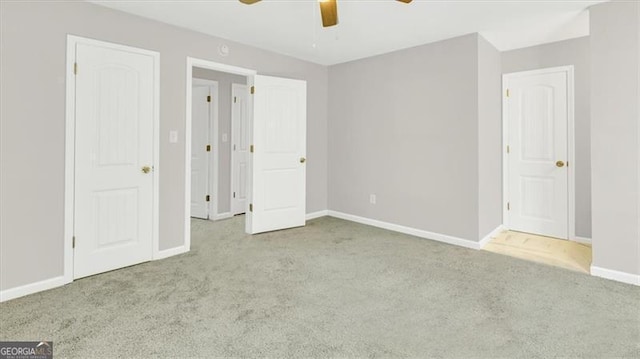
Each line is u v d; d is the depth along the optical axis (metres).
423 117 3.97
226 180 5.19
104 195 2.90
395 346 1.82
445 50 3.75
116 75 2.93
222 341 1.86
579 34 3.58
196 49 3.51
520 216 4.18
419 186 4.05
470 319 2.11
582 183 3.73
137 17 3.06
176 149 3.38
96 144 2.83
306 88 4.66
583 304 2.30
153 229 3.22
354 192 4.82
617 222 2.72
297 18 3.18
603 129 2.76
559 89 3.83
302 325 2.04
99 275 2.84
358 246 3.67
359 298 2.41
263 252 3.47
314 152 4.98
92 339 1.88
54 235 2.62
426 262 3.16
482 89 3.62
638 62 2.59
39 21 2.50
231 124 5.22
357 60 4.68
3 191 2.38
